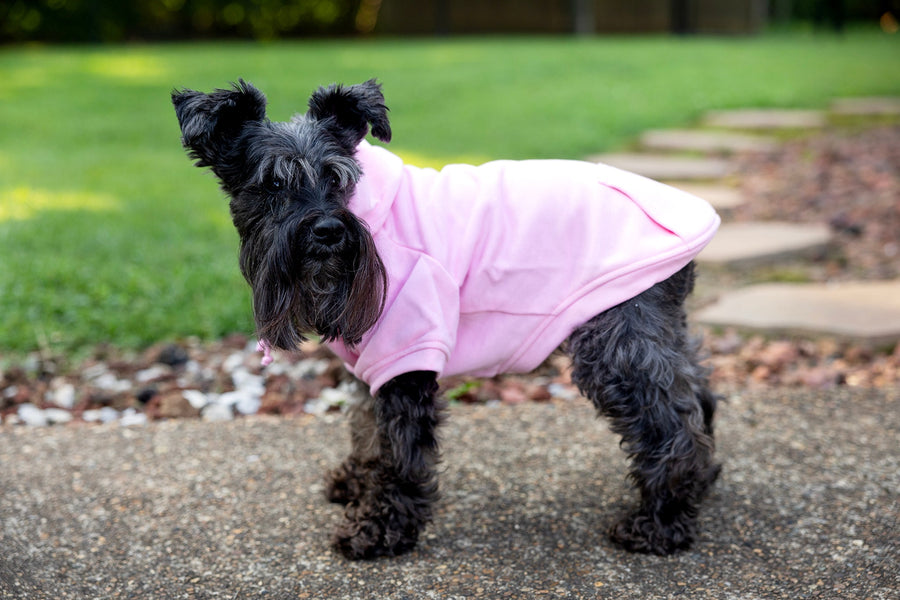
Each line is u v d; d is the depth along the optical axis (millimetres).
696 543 1153
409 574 1120
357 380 1205
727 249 2014
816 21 7254
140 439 1396
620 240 1105
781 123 3246
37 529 1188
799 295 1804
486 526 1199
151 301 1809
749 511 1203
